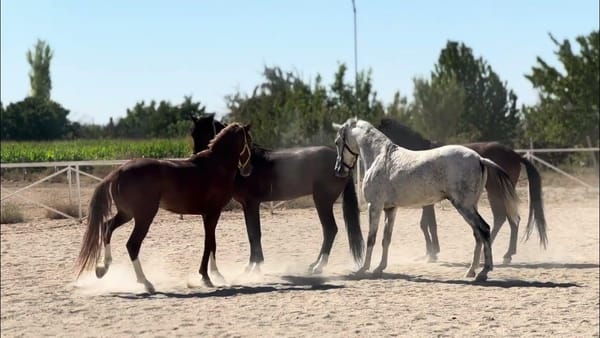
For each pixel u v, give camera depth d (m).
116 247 13.97
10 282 11.15
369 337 7.74
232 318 8.67
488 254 10.70
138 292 10.34
